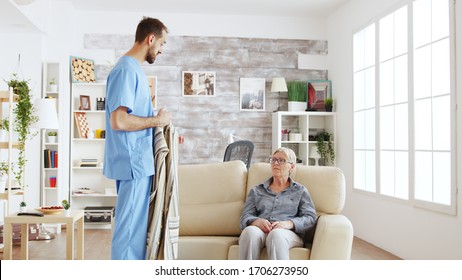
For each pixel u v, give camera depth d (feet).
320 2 21.67
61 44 21.84
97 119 23.03
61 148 21.57
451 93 13.29
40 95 20.99
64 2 21.85
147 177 8.91
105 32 23.08
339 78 22.59
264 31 23.99
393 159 17.10
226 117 23.66
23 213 13.51
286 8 22.67
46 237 19.16
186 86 23.44
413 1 15.44
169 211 8.84
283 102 24.06
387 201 17.31
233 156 19.34
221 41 23.73
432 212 14.32
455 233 13.16
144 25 9.18
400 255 16.22
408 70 15.72
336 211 11.38
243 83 23.76
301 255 10.44
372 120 18.97
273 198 11.46
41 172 21.21
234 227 11.71
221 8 22.70
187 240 10.92
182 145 23.39
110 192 22.43
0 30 20.30
